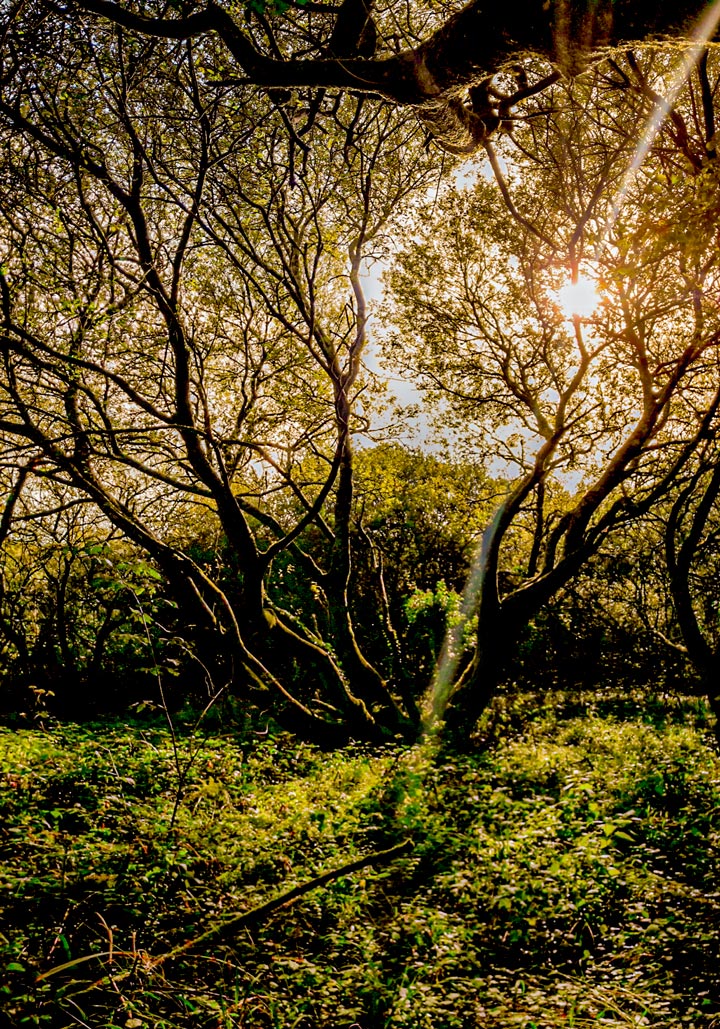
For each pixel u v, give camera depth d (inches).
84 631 1027.3
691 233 237.8
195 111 474.3
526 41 169.3
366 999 228.5
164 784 421.7
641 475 810.2
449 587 1137.4
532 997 231.6
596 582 1143.0
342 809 386.0
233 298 714.8
